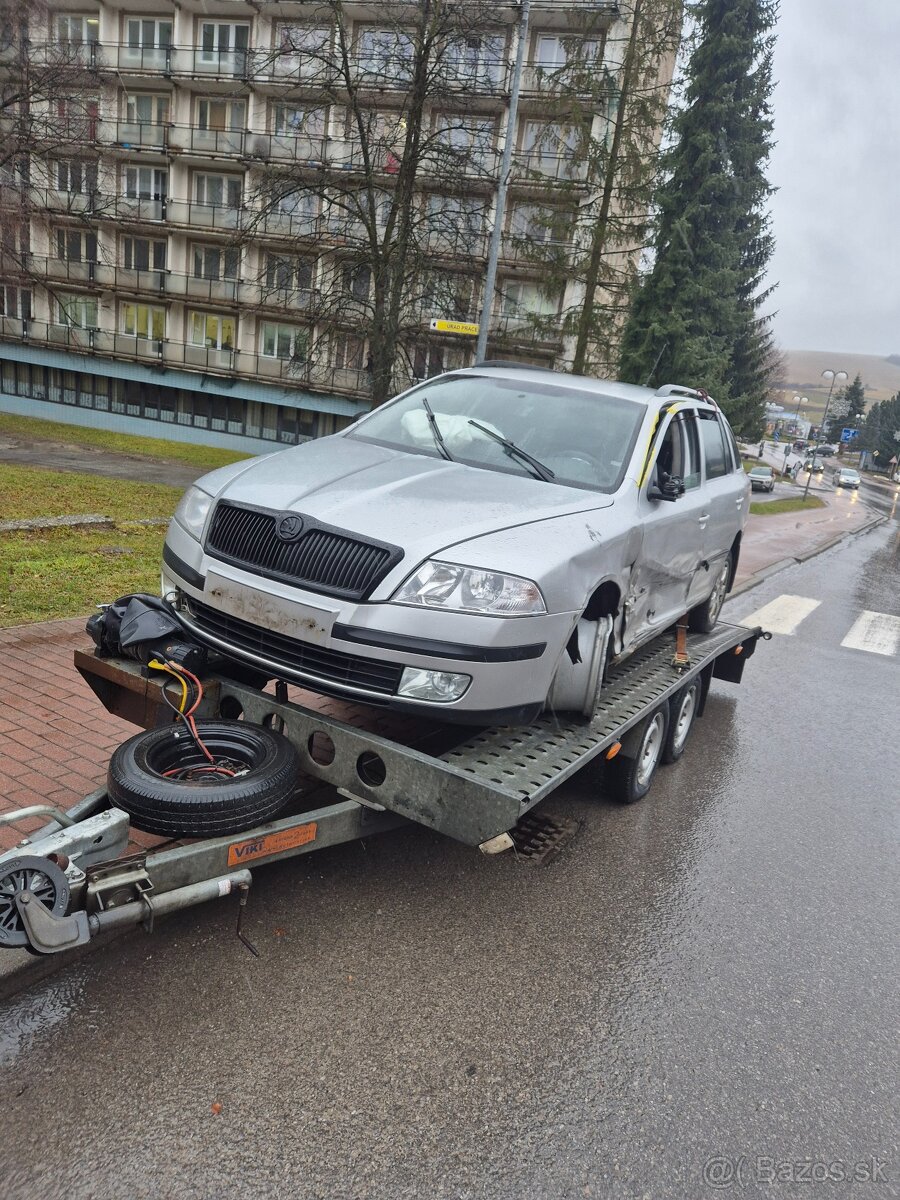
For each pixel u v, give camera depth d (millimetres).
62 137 27859
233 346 39625
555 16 28922
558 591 3527
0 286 40406
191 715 3416
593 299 23203
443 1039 2998
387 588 3289
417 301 21297
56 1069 2664
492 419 4840
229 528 3668
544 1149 2572
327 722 3457
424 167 21000
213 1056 2787
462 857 4320
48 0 34125
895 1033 3404
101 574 8594
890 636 12406
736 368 46781
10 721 4898
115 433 38812
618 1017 3254
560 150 25578
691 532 5453
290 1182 2354
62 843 2668
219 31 36281
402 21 20531
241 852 3010
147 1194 2266
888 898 4574
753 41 26547
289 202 34875
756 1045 3207
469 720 3393
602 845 4707
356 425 5082
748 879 4566
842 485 76125
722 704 8070
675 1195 2469
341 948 3447
